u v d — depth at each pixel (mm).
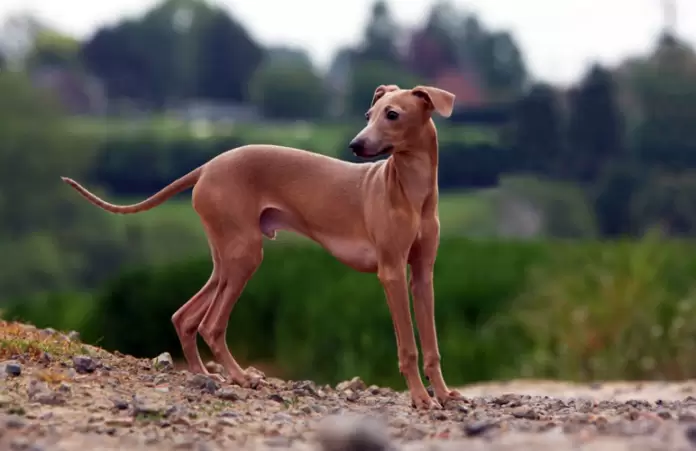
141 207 8812
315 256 19812
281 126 61844
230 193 8445
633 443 6363
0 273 38719
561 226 40844
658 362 15477
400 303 8008
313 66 74812
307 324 17203
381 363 16375
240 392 8312
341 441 6098
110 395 7738
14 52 70125
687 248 20312
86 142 44031
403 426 7285
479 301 17703
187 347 8914
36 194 41719
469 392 13188
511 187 42344
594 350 15750
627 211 42344
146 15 78438
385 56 70688
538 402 8820
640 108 45969
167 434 6828
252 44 80500
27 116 42156
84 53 76312
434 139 8102
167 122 65375
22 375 8078
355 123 60062
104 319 18547
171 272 18531
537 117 45812
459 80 72125
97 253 41188
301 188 8438
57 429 6824
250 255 8438
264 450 6418
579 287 16891
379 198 8070
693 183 41375
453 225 38969
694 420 7336
